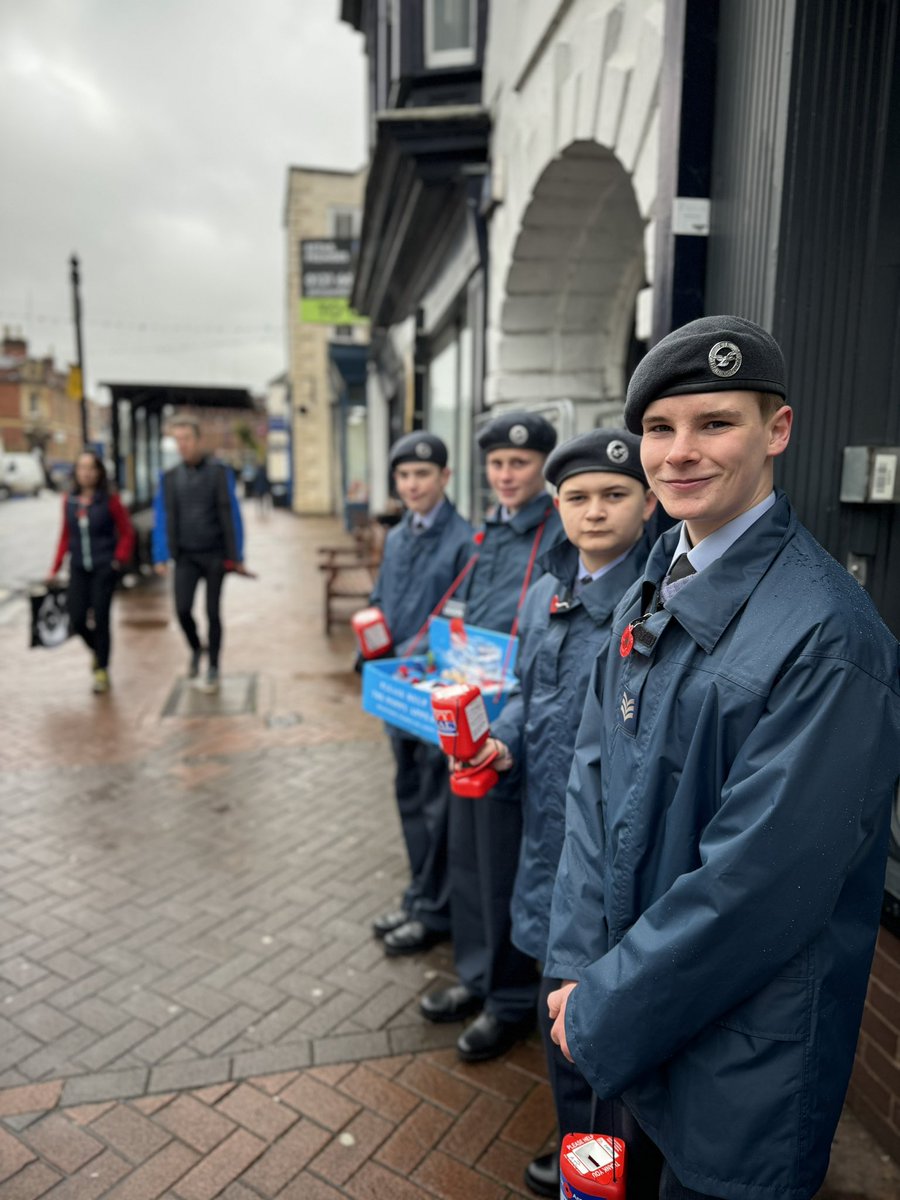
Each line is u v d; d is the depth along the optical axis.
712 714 1.18
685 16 2.41
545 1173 2.00
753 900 1.08
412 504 2.92
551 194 4.85
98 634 6.26
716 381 1.16
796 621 1.13
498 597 2.58
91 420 76.50
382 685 2.62
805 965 1.14
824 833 1.07
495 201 5.54
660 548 1.43
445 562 2.89
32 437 63.28
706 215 2.51
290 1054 2.48
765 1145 1.15
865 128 2.12
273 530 21.45
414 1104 2.29
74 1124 2.21
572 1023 1.26
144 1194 2.00
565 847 1.54
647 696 1.30
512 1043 2.54
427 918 3.00
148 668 7.11
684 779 1.21
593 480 1.79
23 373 62.19
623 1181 1.29
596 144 4.23
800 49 2.06
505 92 5.36
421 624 2.93
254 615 9.61
